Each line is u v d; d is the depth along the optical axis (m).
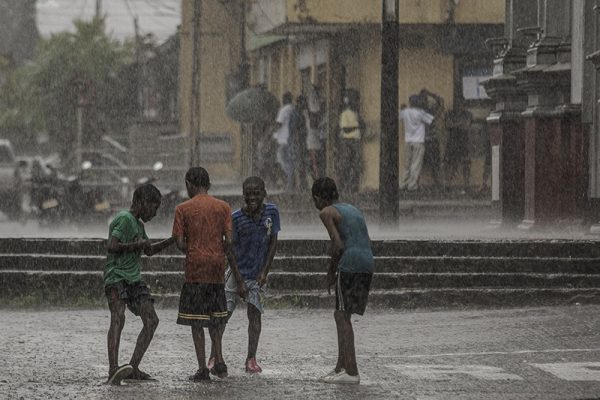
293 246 35.22
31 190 54.19
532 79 43.09
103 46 109.38
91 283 34.28
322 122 70.50
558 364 23.62
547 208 43.03
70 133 104.12
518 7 46.66
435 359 24.38
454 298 33.00
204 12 93.25
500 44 47.97
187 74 95.75
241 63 88.06
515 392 20.78
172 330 28.58
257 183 22.97
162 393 20.58
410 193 61.56
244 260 23.00
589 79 41.56
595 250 35.16
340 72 70.94
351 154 67.81
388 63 41.81
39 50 110.94
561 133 42.62
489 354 24.91
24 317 31.09
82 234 49.34
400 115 66.81
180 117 96.19
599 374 22.50
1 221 66.62
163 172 81.81
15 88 110.50
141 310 21.86
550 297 33.19
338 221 21.95
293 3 68.44
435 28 67.88
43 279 34.28
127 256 21.88
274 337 27.56
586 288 33.66
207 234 21.95
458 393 20.69
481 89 67.75
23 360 24.08
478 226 50.72
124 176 80.56
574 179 42.53
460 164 66.56
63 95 107.81
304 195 56.06
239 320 30.47
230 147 92.38
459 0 67.50
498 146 46.00
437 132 66.75
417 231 46.09
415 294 32.91
